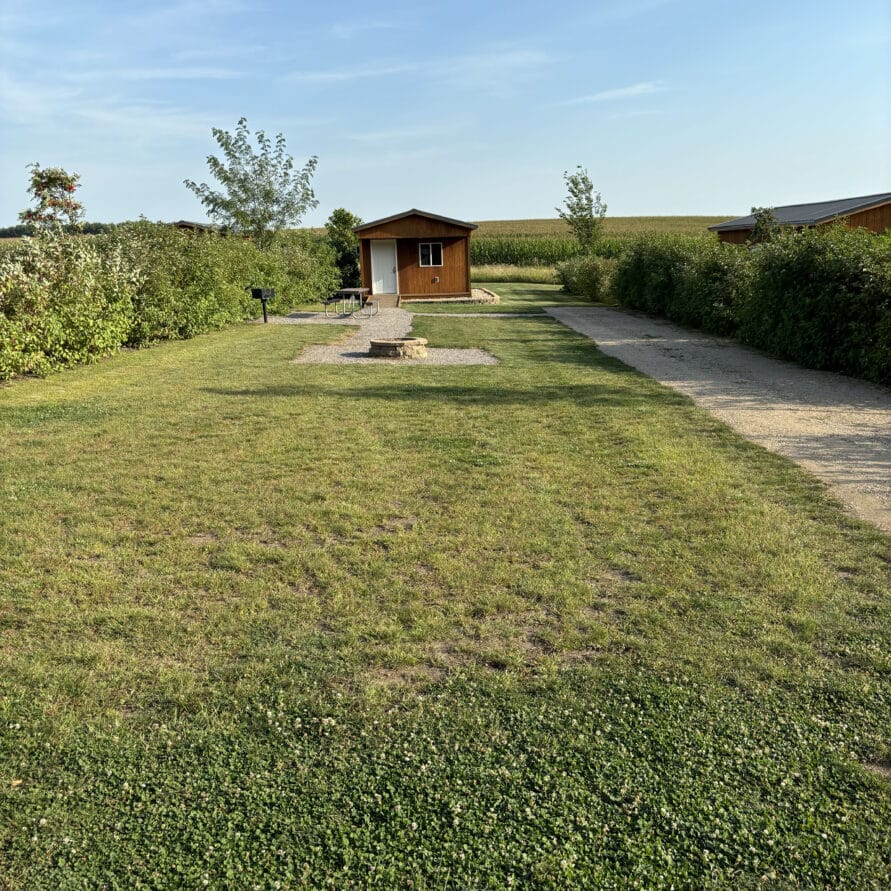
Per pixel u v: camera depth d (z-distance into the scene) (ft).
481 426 23.26
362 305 78.64
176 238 51.47
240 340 46.47
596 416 24.77
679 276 59.67
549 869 6.75
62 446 20.59
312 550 13.53
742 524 14.62
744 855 6.88
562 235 205.16
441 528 14.56
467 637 10.54
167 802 7.52
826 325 35.09
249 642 10.37
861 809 7.38
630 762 8.04
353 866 6.79
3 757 8.13
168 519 15.06
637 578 12.34
